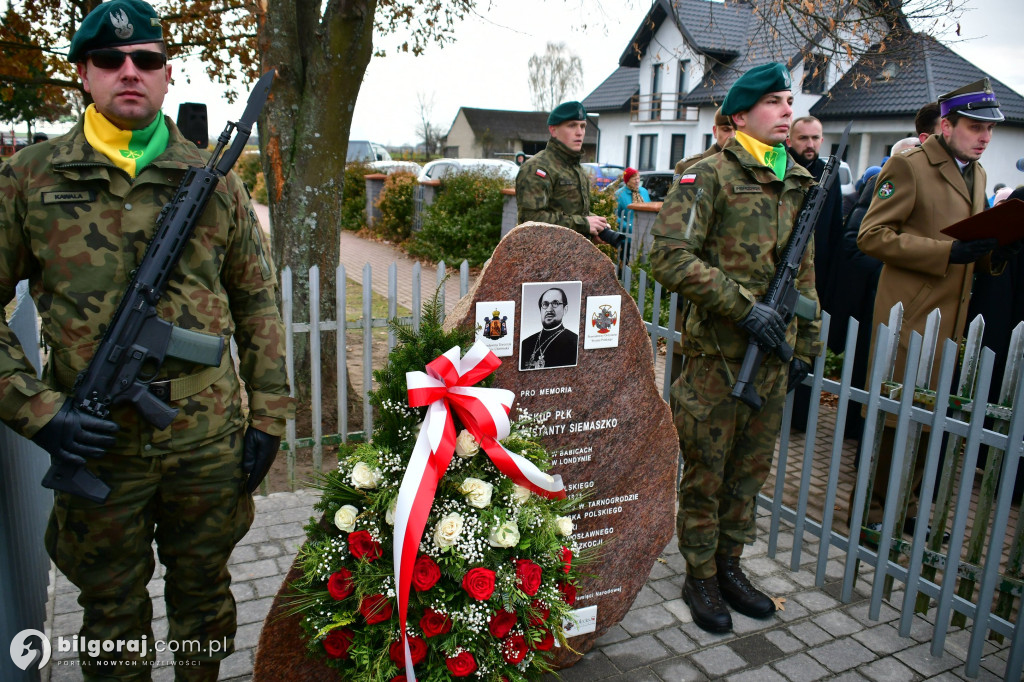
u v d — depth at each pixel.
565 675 2.93
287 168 4.92
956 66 20.70
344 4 4.61
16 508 2.58
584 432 2.90
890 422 3.95
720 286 2.88
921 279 3.92
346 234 19.44
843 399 3.44
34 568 2.89
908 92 20.48
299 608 2.29
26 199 1.96
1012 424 2.83
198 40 8.77
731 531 3.38
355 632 2.29
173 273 2.08
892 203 3.92
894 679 2.96
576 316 2.78
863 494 3.37
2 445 2.38
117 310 1.99
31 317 3.43
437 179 15.30
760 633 3.24
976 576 3.14
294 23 4.76
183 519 2.23
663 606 3.42
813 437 3.62
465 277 4.08
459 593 2.27
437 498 2.31
